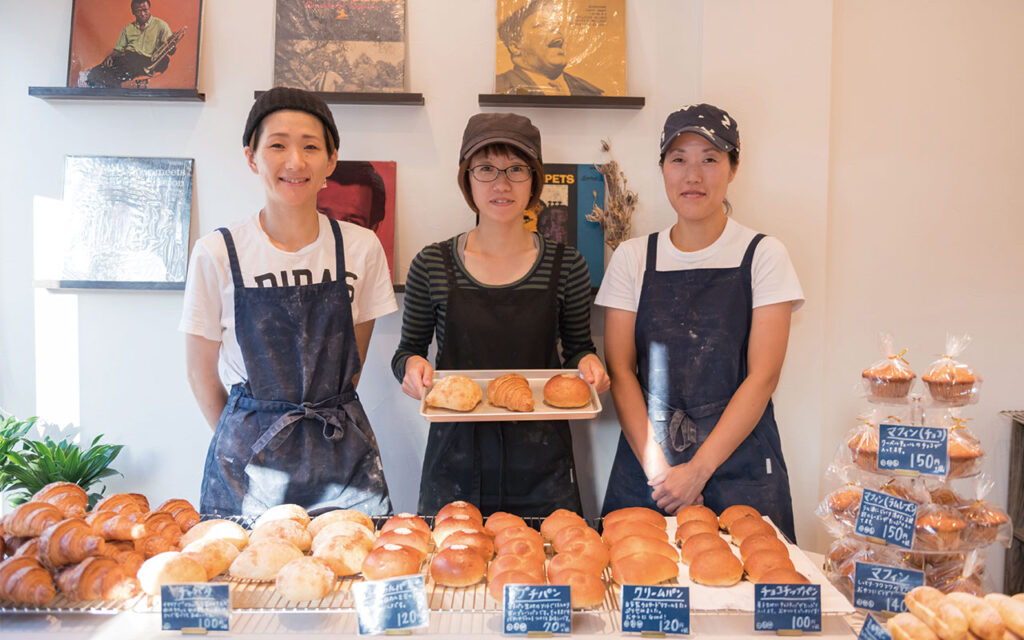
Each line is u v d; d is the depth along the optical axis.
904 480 1.45
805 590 1.20
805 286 2.37
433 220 2.49
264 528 1.43
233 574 1.32
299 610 1.21
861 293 2.51
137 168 2.43
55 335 2.48
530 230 2.45
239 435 1.86
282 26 2.39
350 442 1.91
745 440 1.97
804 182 2.36
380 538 1.40
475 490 2.08
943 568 1.38
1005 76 2.48
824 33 2.33
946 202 2.50
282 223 1.89
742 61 2.33
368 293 2.07
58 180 2.44
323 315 1.91
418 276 2.14
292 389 1.89
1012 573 2.47
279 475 1.84
